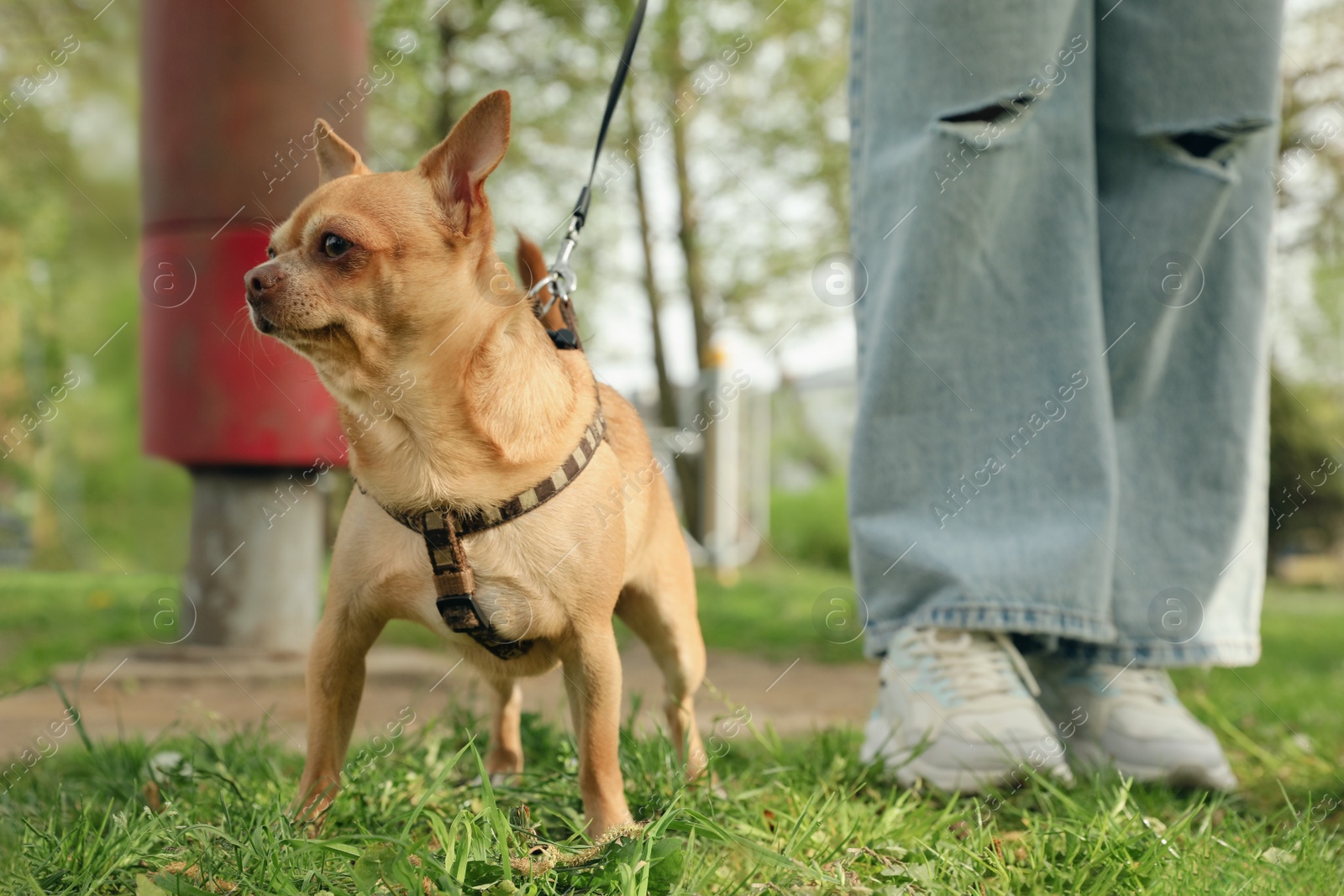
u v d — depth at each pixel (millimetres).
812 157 12766
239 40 4707
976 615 2729
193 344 4789
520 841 2027
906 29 2861
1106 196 3043
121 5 5270
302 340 2279
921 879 1928
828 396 15719
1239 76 2865
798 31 12156
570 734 3146
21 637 6324
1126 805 2395
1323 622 9156
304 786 2289
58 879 1876
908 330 2818
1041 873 1984
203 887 1815
